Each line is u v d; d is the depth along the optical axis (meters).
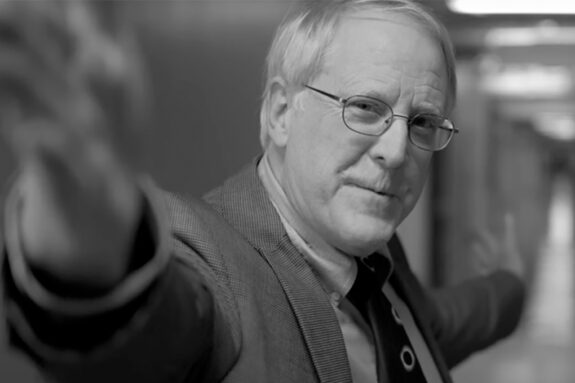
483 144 8.27
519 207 16.56
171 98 2.28
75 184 0.49
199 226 0.95
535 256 16.33
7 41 0.41
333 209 1.06
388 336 1.21
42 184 0.49
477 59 7.56
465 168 7.91
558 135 27.22
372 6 1.07
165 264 0.59
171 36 2.28
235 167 3.07
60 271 0.54
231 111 2.98
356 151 1.04
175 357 0.67
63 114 0.44
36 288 0.55
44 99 0.43
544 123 19.64
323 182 1.06
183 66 2.40
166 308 0.63
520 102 13.16
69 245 0.52
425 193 7.07
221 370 0.81
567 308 10.12
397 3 1.08
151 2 2.09
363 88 1.03
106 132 0.47
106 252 0.54
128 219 0.54
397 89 1.04
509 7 5.33
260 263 1.00
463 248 7.68
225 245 0.96
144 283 0.58
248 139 3.24
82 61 0.44
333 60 1.05
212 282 0.88
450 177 7.88
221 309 0.85
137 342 0.60
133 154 0.50
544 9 5.40
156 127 2.13
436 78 1.08
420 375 1.25
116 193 0.51
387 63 1.04
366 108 1.04
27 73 0.42
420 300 1.62
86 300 0.55
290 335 0.96
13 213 0.56
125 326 0.59
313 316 0.99
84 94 0.45
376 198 1.05
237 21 3.00
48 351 0.57
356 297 1.17
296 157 1.08
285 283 1.00
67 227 0.51
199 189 2.60
